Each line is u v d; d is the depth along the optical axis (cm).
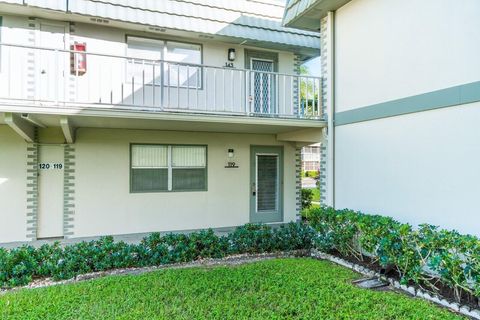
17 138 732
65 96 625
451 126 464
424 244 430
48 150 760
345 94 672
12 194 728
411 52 525
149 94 807
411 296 438
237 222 933
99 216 798
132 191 830
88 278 494
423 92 504
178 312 368
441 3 478
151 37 806
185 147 885
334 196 698
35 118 627
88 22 736
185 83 838
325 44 721
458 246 394
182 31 788
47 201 759
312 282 466
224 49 884
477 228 428
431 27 493
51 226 762
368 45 613
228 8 838
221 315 361
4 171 723
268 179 970
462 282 388
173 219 869
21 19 698
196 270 512
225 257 598
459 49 452
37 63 706
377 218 532
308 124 718
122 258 532
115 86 771
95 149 796
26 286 460
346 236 573
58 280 483
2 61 685
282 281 467
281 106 938
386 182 572
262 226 662
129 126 776
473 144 434
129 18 729
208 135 905
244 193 942
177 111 661
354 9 648
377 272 507
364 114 620
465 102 443
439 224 479
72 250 521
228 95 880
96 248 531
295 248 652
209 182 905
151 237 577
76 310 371
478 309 378
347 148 666
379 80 588
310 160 2702
